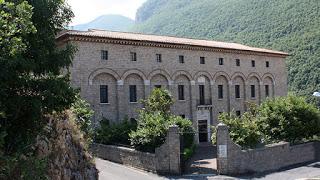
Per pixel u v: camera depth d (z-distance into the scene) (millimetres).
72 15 13641
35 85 11625
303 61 72625
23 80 11172
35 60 12180
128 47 38438
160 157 28172
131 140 30234
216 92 45469
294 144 35062
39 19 12586
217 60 45688
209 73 44719
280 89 52938
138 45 39062
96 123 35938
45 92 11617
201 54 44250
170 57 41562
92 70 35844
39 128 12477
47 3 12734
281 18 89312
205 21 123688
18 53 10125
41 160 10703
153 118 30688
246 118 34812
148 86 39531
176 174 27859
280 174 29031
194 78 43406
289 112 34625
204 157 35281
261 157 30344
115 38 37062
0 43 9547
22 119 11812
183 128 31766
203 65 44344
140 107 38969
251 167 29391
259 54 50031
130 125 34156
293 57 74812
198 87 43969
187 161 30891
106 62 36844
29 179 10141
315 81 68250
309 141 36656
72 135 16844
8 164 9906
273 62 52312
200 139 44312
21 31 9914
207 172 28812
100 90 36625
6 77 10297
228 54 46812
